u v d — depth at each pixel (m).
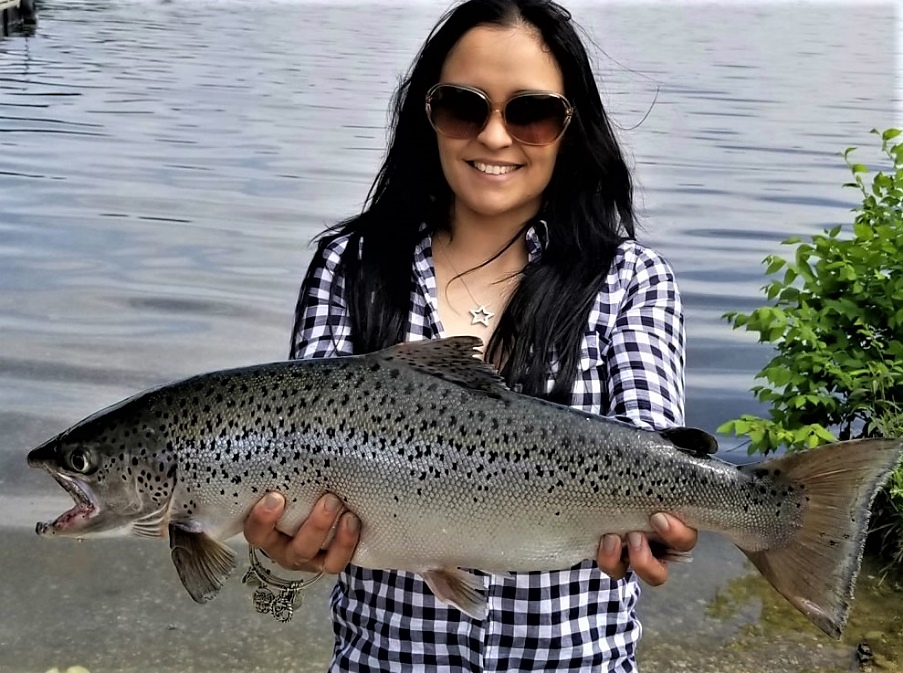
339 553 0.80
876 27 15.97
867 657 1.44
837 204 3.97
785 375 1.75
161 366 2.36
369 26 13.48
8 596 1.52
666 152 5.05
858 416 1.77
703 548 1.74
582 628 0.83
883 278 1.81
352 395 0.81
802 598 0.77
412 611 0.83
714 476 0.78
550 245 0.88
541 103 0.85
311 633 1.47
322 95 7.04
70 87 7.05
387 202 0.92
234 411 0.82
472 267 0.90
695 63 9.45
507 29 0.86
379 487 0.80
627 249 0.89
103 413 0.85
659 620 1.54
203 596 0.82
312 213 3.77
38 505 1.77
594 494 0.79
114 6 15.70
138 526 0.84
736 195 4.11
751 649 1.46
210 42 10.74
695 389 2.27
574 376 0.85
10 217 3.64
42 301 2.76
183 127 5.64
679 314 0.89
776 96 7.26
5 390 2.20
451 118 0.86
